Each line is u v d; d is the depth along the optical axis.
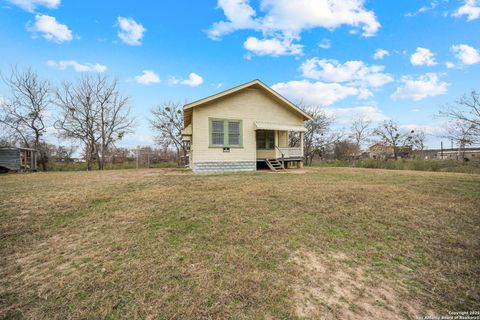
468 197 5.91
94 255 2.99
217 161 12.89
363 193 6.27
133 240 3.41
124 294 2.19
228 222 4.10
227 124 13.14
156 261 2.79
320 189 6.84
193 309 1.97
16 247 3.26
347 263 2.79
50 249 3.19
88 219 4.36
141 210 4.84
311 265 2.73
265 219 4.25
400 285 2.36
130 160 27.95
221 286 2.29
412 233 3.68
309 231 3.73
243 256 2.91
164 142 31.88
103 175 12.72
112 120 25.14
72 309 2.00
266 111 14.15
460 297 2.18
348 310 1.99
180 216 4.42
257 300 2.09
